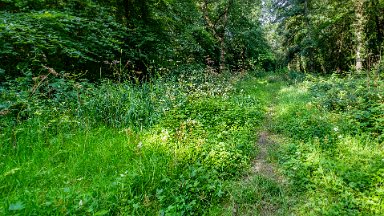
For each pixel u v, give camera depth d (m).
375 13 20.30
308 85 14.55
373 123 6.07
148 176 3.78
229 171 4.55
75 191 3.26
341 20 22.45
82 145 4.60
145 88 7.99
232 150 5.14
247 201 3.74
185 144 5.04
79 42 8.42
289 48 31.34
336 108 7.89
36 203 2.86
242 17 28.30
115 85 7.79
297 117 7.85
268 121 8.43
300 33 29.16
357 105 7.49
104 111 6.19
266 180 4.29
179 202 3.38
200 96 9.37
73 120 5.32
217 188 3.86
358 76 14.81
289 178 4.33
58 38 7.47
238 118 7.42
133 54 10.59
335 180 3.92
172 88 8.62
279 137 6.75
